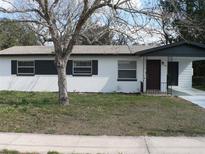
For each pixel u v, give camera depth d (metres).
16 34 22.19
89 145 9.49
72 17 18.17
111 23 15.48
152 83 26.73
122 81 26.62
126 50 27.08
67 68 26.91
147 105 18.14
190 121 13.30
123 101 19.70
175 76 28.66
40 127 11.72
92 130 11.36
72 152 8.77
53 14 16.50
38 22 16.22
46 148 9.15
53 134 10.77
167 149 9.14
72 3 19.16
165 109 16.75
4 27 19.20
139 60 26.45
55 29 16.48
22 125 11.99
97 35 17.67
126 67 26.64
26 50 28.41
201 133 11.10
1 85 27.89
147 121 13.12
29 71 27.55
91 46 28.69
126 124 12.45
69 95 23.52
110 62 26.67
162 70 26.55
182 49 24.14
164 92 25.48
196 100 21.36
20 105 16.72
